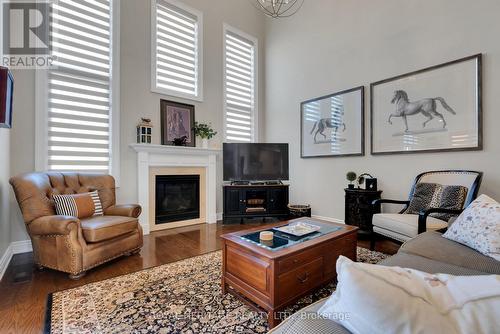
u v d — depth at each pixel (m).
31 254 2.78
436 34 3.02
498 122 2.59
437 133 2.99
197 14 4.34
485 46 2.67
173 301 1.81
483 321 0.52
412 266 1.40
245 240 1.83
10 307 1.73
